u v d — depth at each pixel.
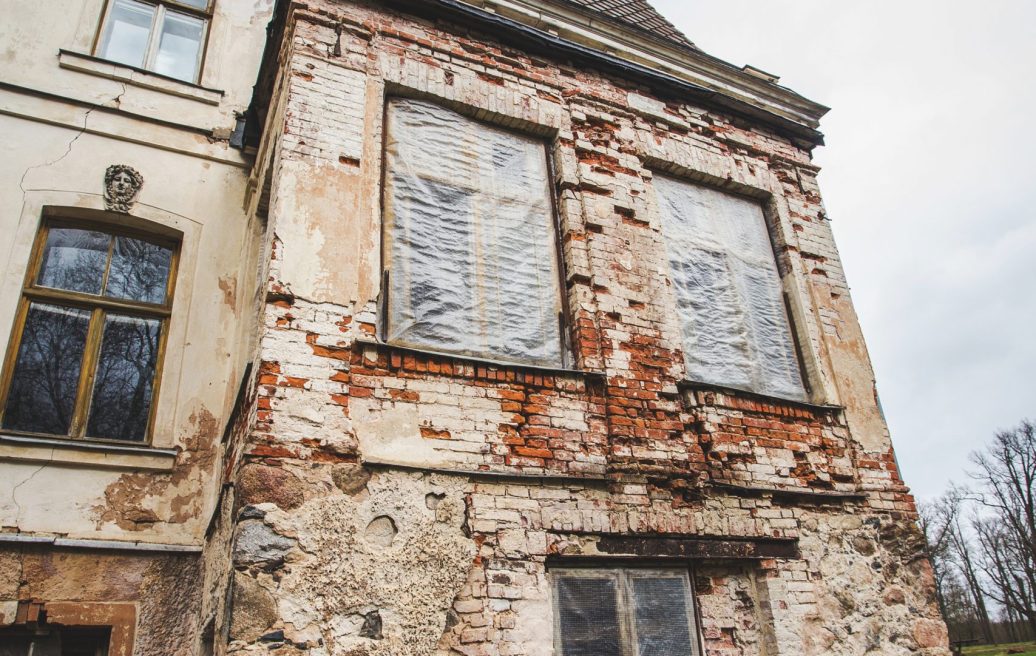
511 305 5.30
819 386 6.28
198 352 5.96
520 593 4.19
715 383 5.89
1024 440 36.28
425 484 4.21
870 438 6.16
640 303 5.67
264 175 6.09
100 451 5.21
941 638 5.53
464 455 4.40
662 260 6.00
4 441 4.93
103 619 4.78
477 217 5.48
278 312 4.27
